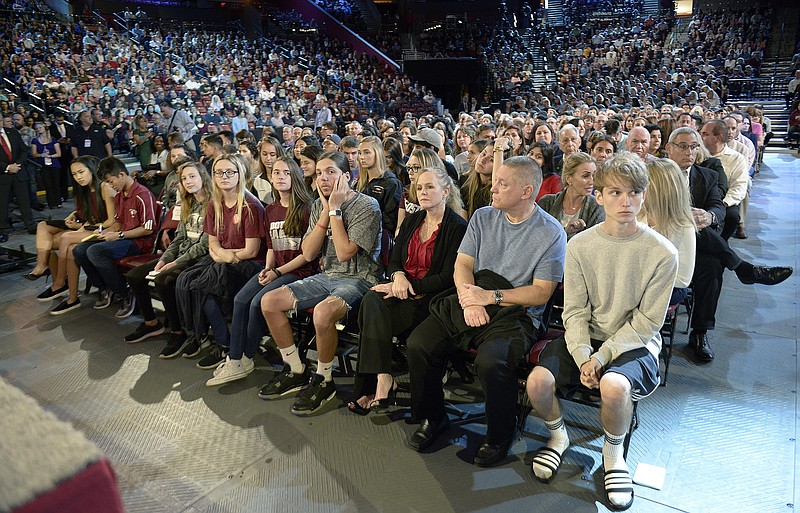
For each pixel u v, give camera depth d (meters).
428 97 18.70
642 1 24.50
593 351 2.40
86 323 4.25
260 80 17.86
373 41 24.39
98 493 0.31
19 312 4.49
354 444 2.65
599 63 19.72
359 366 2.79
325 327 2.87
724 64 18.16
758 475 2.30
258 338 3.22
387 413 2.90
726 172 4.47
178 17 23.78
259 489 2.36
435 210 2.87
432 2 25.17
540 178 2.54
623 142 5.80
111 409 3.04
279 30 25.00
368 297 2.79
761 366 3.17
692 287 3.37
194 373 3.43
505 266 2.60
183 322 3.63
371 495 2.29
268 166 4.77
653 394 2.94
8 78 13.63
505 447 2.46
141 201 4.33
